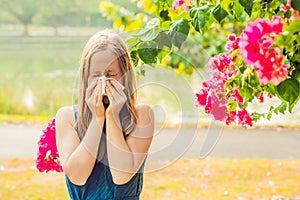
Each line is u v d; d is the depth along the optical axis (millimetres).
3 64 14211
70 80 12289
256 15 2434
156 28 2475
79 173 2430
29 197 6008
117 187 2453
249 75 2463
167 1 3049
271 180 6520
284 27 2035
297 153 7488
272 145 7812
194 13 2664
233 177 6598
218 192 6152
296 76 2309
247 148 7645
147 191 6133
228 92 2537
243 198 5965
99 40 2289
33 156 7559
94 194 2488
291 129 8477
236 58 2582
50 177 6703
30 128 9234
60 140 2496
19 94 11656
